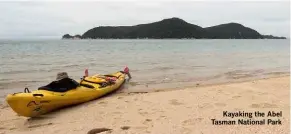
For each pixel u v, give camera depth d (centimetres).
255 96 1051
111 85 1281
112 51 5131
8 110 1003
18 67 2297
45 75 1848
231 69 2145
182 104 964
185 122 743
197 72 1958
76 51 5081
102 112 912
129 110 914
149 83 1520
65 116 908
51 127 778
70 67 2331
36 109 891
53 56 3644
